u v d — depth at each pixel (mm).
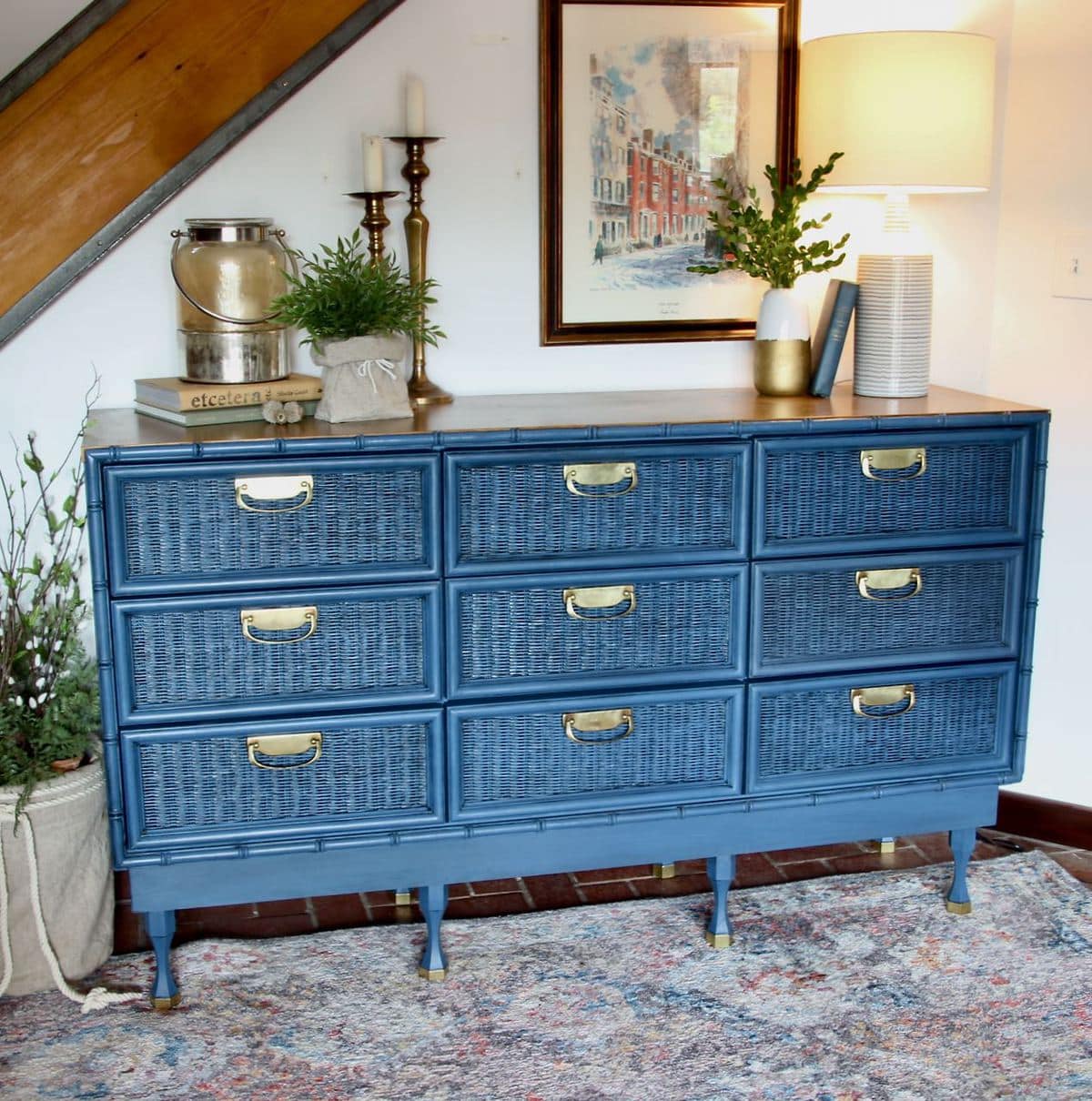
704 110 2564
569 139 2516
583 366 2635
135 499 1974
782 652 2262
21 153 2240
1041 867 2615
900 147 2336
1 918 2113
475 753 2178
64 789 2137
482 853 2227
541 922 2422
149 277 2393
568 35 2473
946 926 2400
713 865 2336
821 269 2455
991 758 2412
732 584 2215
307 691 2096
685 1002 2164
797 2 2562
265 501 2020
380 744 2141
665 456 2143
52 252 2301
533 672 2174
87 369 2398
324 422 2172
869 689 2316
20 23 2445
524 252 2561
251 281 2203
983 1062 2004
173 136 2320
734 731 2266
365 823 2154
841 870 2641
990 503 2311
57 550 2389
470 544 2107
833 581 2258
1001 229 2656
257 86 2346
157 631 2023
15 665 2309
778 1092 1933
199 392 2141
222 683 2064
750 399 2480
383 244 2379
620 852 2285
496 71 2471
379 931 2398
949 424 2244
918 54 2303
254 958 2299
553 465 2107
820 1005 2154
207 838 2102
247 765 2096
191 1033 2082
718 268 2490
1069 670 2713
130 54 2256
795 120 2611
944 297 2715
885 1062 2004
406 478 2061
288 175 2422
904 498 2262
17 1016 2127
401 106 2441
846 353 2754
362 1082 1961
